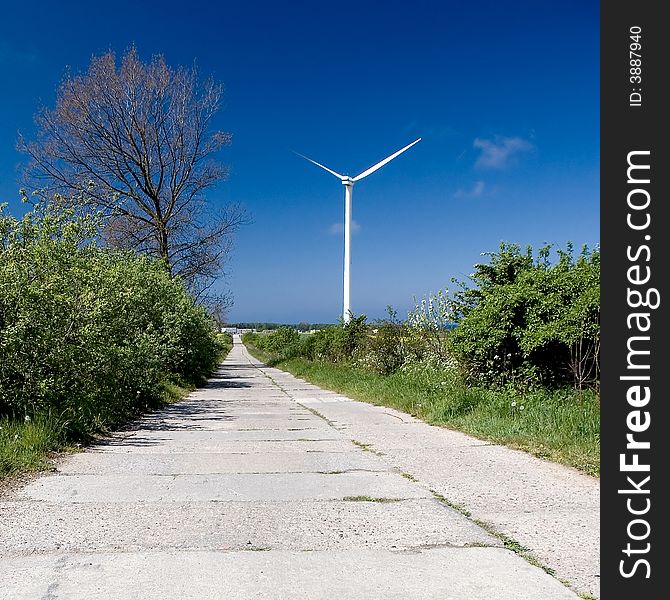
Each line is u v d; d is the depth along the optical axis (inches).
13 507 212.2
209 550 168.7
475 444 349.1
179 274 1334.9
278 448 345.1
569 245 494.3
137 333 616.4
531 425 359.6
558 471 271.1
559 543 174.4
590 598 138.9
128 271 648.4
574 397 411.5
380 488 242.5
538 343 432.8
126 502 220.2
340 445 354.6
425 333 745.0
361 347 989.8
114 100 1278.3
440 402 480.4
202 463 297.0
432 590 142.1
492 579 148.4
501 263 566.6
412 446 346.3
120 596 138.4
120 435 402.9
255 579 148.4
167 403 645.9
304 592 141.0
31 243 407.5
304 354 1551.4
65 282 402.6
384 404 598.5
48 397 373.7
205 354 1077.8
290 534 183.2
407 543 174.9
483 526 190.9
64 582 145.9
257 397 749.3
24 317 365.7
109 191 1274.6
